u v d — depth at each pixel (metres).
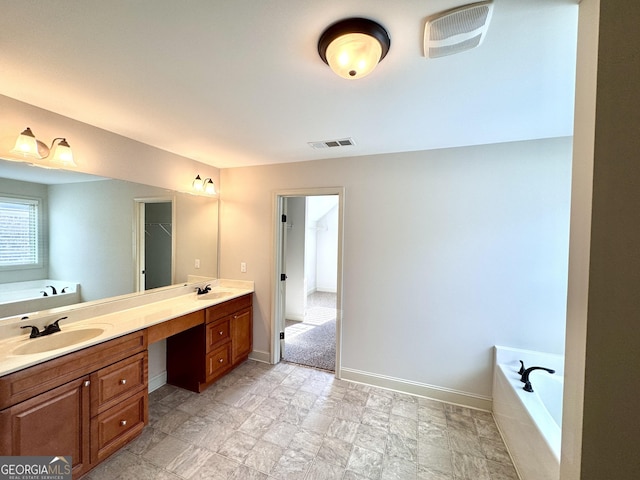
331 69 1.26
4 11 0.94
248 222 3.21
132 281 2.36
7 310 1.66
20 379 1.30
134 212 2.37
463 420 2.19
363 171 2.69
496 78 1.36
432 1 0.91
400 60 1.22
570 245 1.02
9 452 1.27
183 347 2.58
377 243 2.64
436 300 2.46
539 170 2.18
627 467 0.85
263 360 3.18
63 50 1.17
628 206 0.83
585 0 0.90
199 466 1.71
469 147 2.35
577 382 0.93
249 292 3.12
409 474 1.69
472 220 2.35
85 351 1.57
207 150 2.61
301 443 1.92
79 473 1.53
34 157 1.72
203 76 1.38
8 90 1.53
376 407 2.34
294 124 1.97
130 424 1.82
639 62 0.81
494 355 2.29
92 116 1.87
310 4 0.92
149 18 0.98
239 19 0.99
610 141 0.84
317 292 7.41
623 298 0.84
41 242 1.81
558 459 1.26
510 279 2.25
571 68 1.26
